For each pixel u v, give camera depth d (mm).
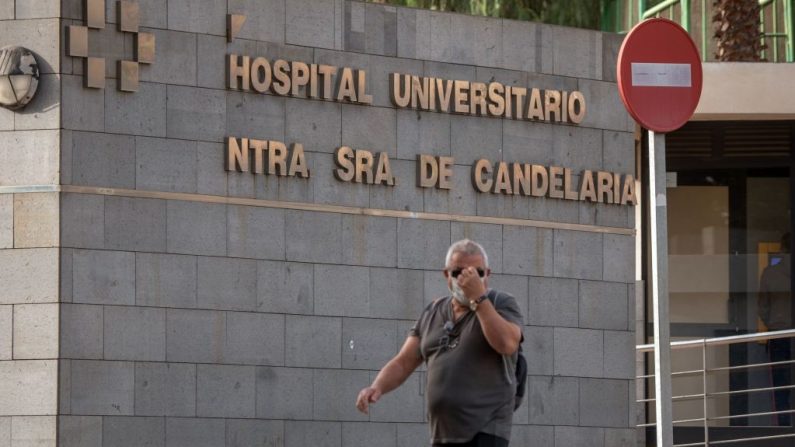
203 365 16531
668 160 27016
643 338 27016
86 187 15992
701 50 28172
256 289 16906
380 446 17562
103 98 16172
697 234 27016
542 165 18891
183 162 16562
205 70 16781
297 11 17422
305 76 17359
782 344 26609
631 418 19203
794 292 26609
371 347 17578
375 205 17750
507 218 18578
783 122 26688
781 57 27234
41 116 15922
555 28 19141
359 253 17594
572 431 18797
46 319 15773
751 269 26875
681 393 26625
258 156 16969
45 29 15969
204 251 16625
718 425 26500
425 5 28484
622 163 19453
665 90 15133
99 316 15977
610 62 19469
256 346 16875
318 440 17188
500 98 18625
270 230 17047
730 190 26953
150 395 16203
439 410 11695
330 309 17359
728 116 25688
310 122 17406
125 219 16203
